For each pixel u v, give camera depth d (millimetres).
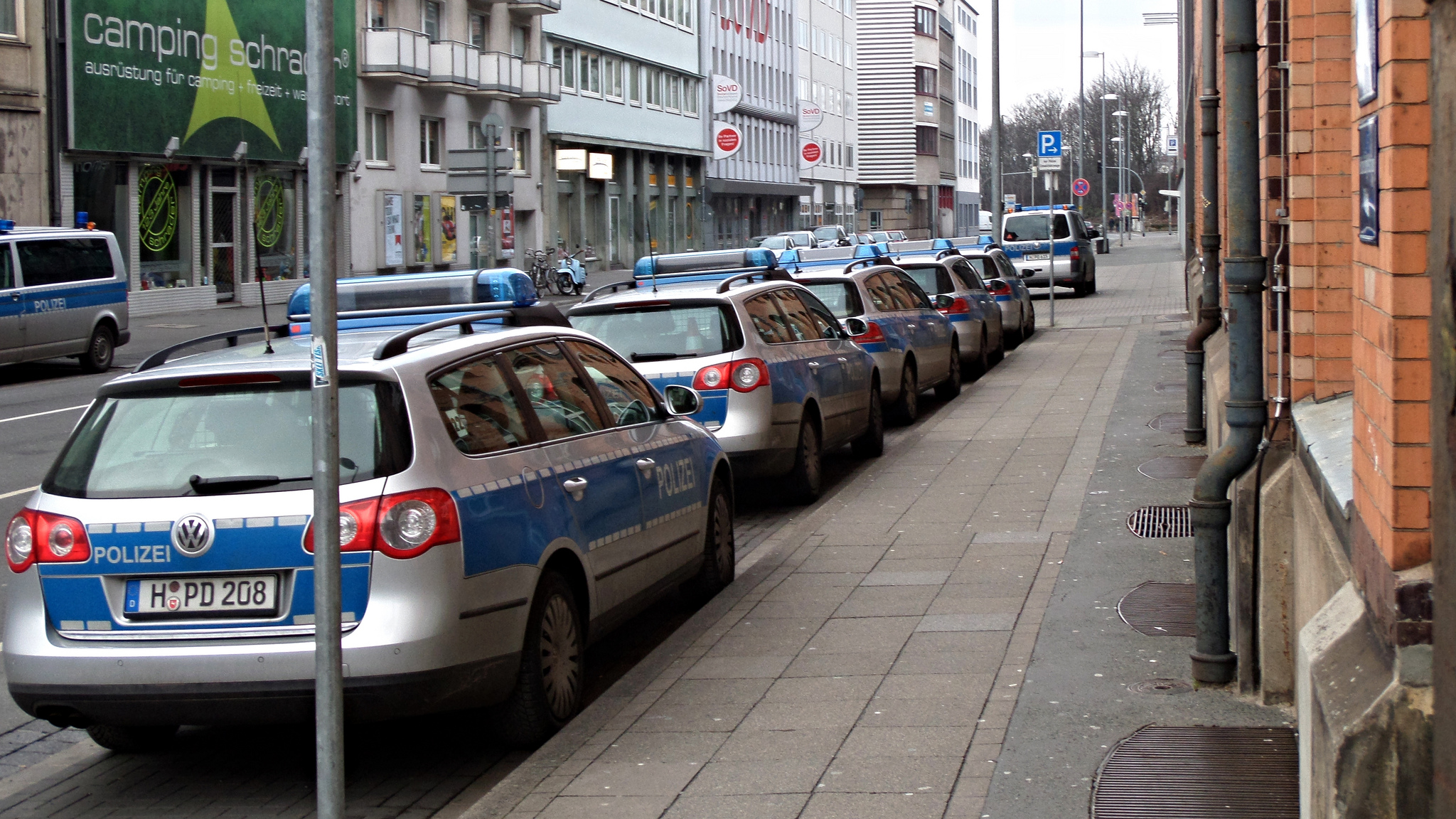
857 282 17719
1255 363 6332
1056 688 6637
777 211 94000
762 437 12109
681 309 12398
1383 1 3770
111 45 36312
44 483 6453
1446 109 3070
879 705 6602
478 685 6312
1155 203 136875
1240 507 6398
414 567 6027
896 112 113562
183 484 6199
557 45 60500
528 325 8188
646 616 9398
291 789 6531
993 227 35031
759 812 5398
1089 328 30641
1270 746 5695
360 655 5934
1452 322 3016
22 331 25031
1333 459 5277
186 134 39156
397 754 6930
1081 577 8844
